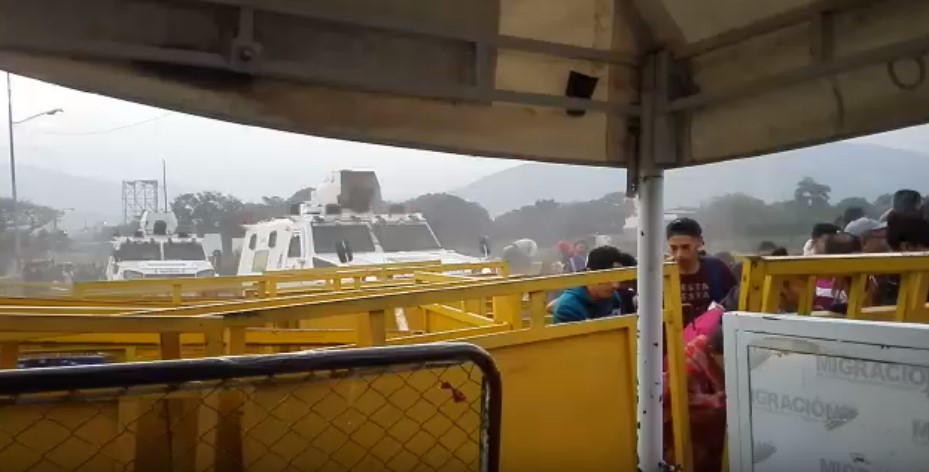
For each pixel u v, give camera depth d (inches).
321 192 620.1
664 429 145.9
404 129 107.0
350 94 102.3
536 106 114.7
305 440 99.6
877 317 136.6
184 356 145.6
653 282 126.4
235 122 94.7
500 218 974.4
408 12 101.0
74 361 145.7
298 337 147.3
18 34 78.9
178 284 238.8
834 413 72.9
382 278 286.5
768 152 111.4
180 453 93.4
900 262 128.0
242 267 660.1
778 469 77.7
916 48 89.1
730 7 107.7
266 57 93.1
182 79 90.0
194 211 1124.5
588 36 116.6
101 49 82.7
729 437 83.4
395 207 617.0
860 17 96.0
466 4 105.3
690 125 122.8
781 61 106.6
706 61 118.6
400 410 104.8
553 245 901.8
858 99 98.8
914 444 67.3
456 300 118.4
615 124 124.3
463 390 109.0
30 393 62.4
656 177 125.2
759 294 118.8
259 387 82.7
